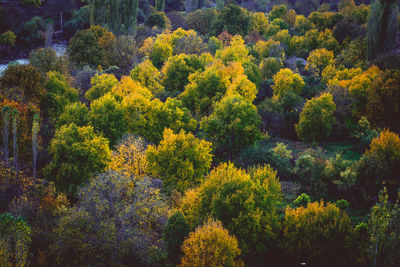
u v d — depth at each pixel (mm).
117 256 27172
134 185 36250
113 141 44125
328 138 51062
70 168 36188
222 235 24844
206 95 57250
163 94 60062
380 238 24234
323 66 70688
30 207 31875
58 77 55562
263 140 51969
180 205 33062
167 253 27688
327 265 27250
